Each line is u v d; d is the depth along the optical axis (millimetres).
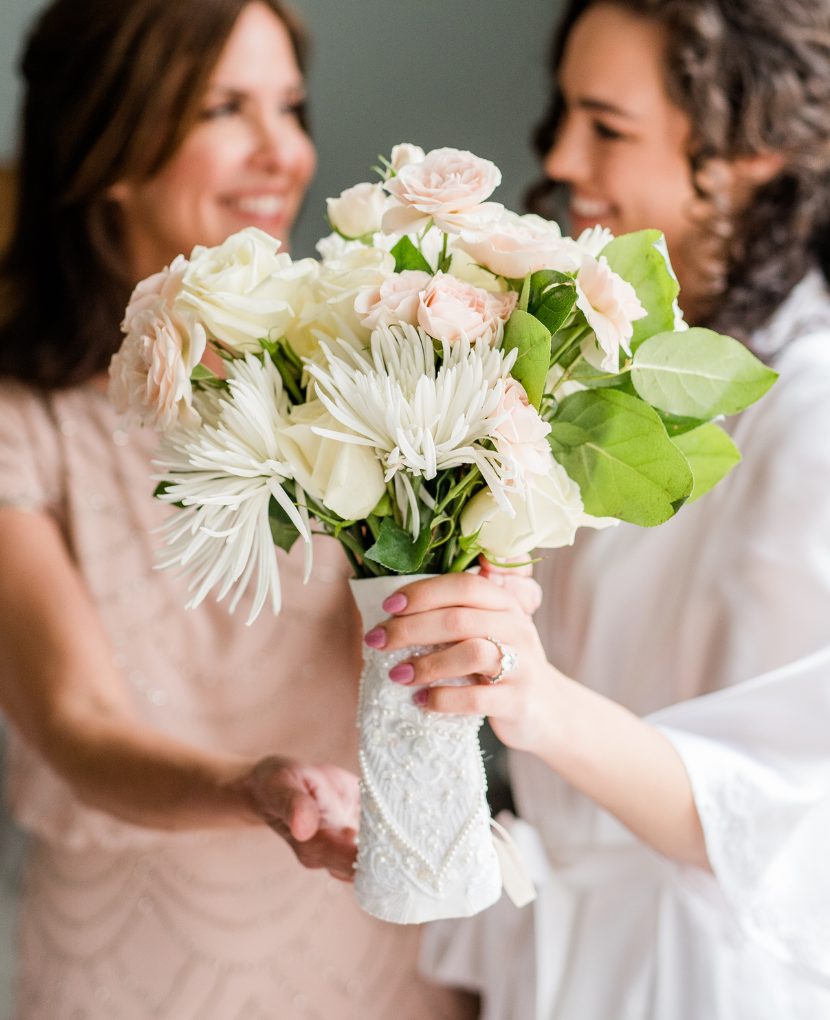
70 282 1603
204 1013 1462
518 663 906
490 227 815
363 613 953
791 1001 1192
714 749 1090
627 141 1366
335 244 1006
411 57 3818
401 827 912
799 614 1150
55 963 1520
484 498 833
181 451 837
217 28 1517
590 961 1290
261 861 1491
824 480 1167
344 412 775
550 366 867
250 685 1525
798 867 1127
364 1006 1519
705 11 1261
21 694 1366
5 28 3672
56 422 1565
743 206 1373
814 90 1310
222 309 829
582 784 1028
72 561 1552
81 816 1465
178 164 1593
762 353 1287
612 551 1333
